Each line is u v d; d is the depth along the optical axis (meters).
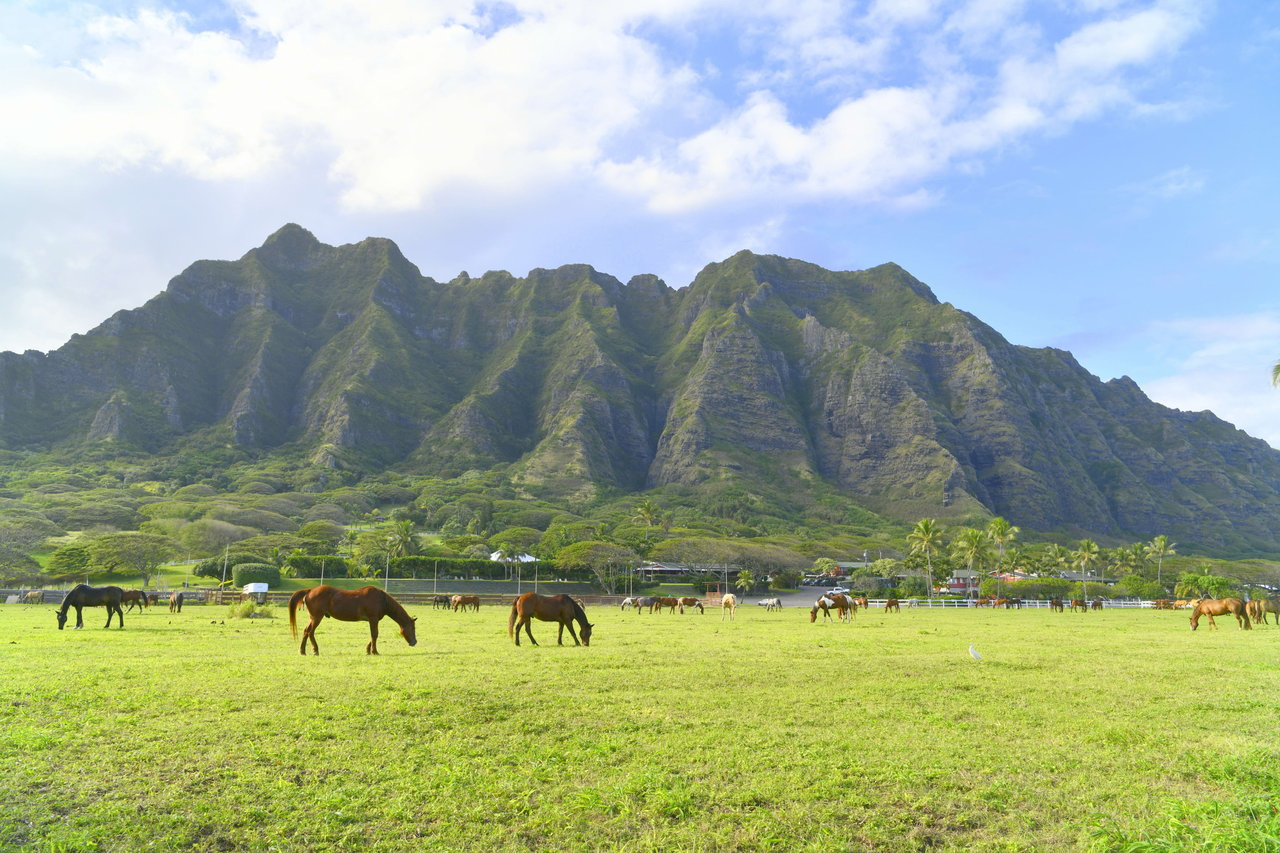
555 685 16.38
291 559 116.44
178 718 12.62
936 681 18.48
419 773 10.16
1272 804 9.25
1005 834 8.75
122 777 9.65
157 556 113.44
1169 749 12.26
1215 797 9.97
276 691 14.98
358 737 11.77
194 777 9.70
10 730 11.54
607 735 12.23
